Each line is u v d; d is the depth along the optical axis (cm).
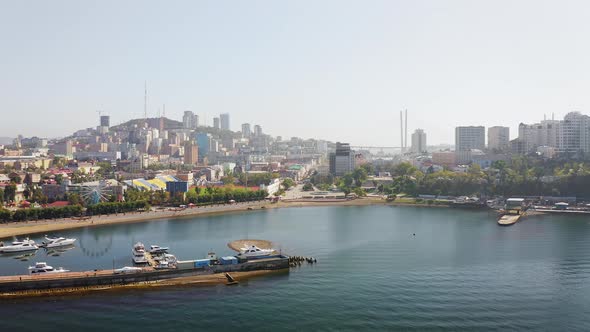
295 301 18312
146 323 16262
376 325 15975
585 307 17650
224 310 17450
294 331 15550
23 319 16638
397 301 18212
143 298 18825
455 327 15825
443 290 19512
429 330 15600
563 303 18038
